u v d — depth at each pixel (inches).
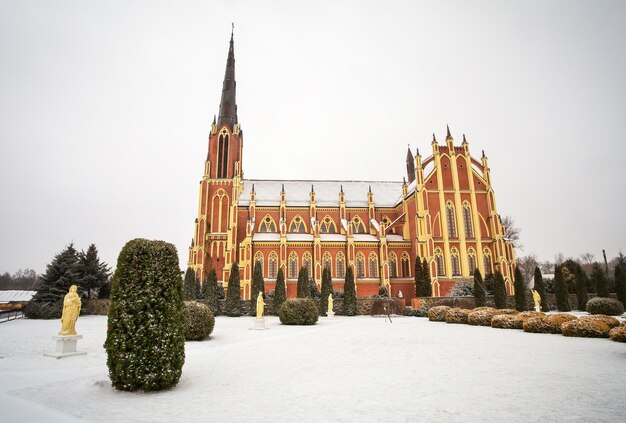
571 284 2413.9
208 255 2817.4
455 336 1003.3
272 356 714.8
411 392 442.9
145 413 372.5
